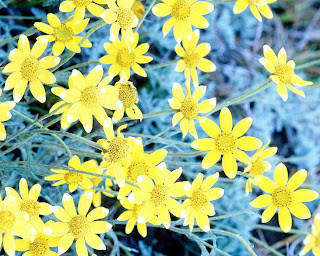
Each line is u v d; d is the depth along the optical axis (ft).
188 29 1.02
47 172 1.13
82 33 1.38
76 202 1.25
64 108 0.88
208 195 0.96
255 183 0.96
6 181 1.17
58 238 0.88
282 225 0.95
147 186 0.89
